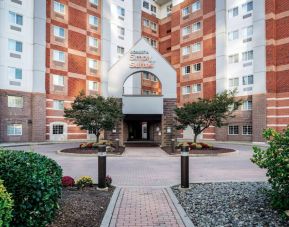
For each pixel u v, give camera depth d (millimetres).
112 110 23172
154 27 54062
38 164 4832
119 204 6766
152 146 27375
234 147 27641
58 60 37312
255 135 34344
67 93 38125
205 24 42594
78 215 5727
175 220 5703
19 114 32719
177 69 47125
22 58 33156
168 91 27375
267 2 34219
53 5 36938
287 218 5496
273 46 33562
